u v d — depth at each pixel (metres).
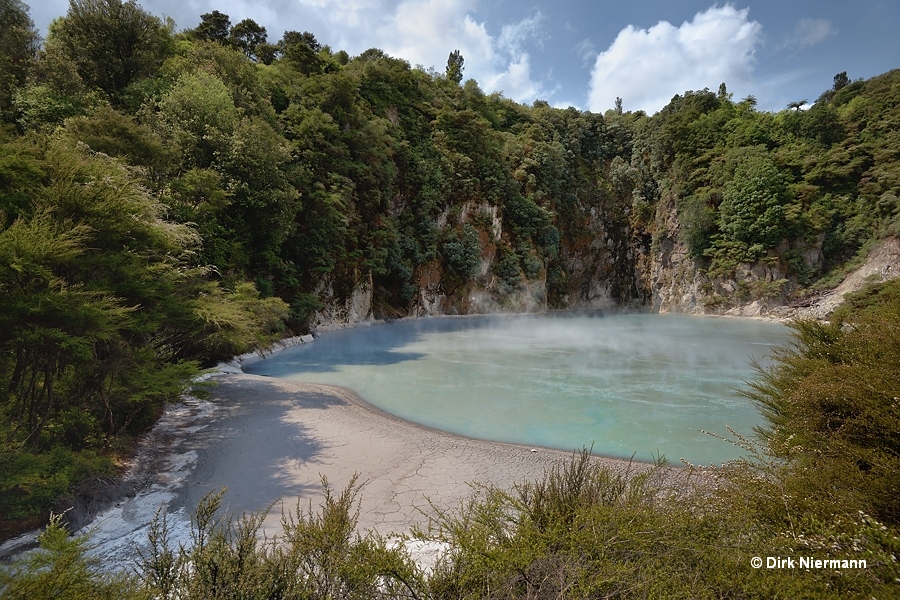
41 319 6.94
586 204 64.50
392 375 18.45
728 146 53.88
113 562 5.26
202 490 7.54
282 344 25.72
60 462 6.86
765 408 7.36
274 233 26.55
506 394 15.45
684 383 17.19
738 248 48.50
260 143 24.81
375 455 9.27
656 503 4.14
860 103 49.12
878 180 43.75
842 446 4.15
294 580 3.00
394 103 51.75
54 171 8.42
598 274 64.81
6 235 6.69
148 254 10.34
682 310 53.88
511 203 53.72
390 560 3.01
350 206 37.91
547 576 2.88
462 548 3.33
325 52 55.19
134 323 9.05
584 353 24.28
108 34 25.47
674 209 56.94
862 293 22.62
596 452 10.18
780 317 44.16
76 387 8.70
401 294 43.44
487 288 50.78
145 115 21.78
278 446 9.72
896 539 2.84
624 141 70.81
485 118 63.34
